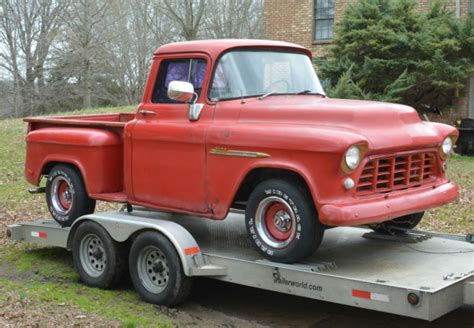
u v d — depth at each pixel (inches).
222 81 223.6
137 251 230.4
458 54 623.8
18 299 221.5
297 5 791.1
